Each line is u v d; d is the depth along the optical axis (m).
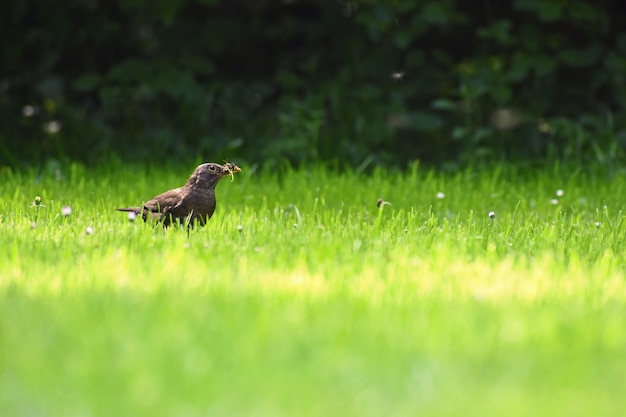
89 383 7.05
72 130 21.75
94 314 8.50
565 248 11.84
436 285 9.83
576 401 6.87
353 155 20.55
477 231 12.89
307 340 7.89
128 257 10.61
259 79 23.81
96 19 22.72
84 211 13.88
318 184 17.36
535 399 6.88
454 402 6.81
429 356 7.61
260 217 13.72
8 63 22.91
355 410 6.68
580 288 9.90
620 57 21.75
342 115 21.62
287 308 8.79
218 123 22.64
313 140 20.16
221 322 8.30
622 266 11.22
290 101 22.23
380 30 21.58
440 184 17.17
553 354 7.73
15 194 15.01
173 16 21.52
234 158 20.06
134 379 7.11
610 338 8.13
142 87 21.81
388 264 10.61
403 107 21.64
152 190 16.55
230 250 11.12
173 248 11.21
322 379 7.18
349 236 12.20
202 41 22.70
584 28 22.41
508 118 21.84
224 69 23.84
